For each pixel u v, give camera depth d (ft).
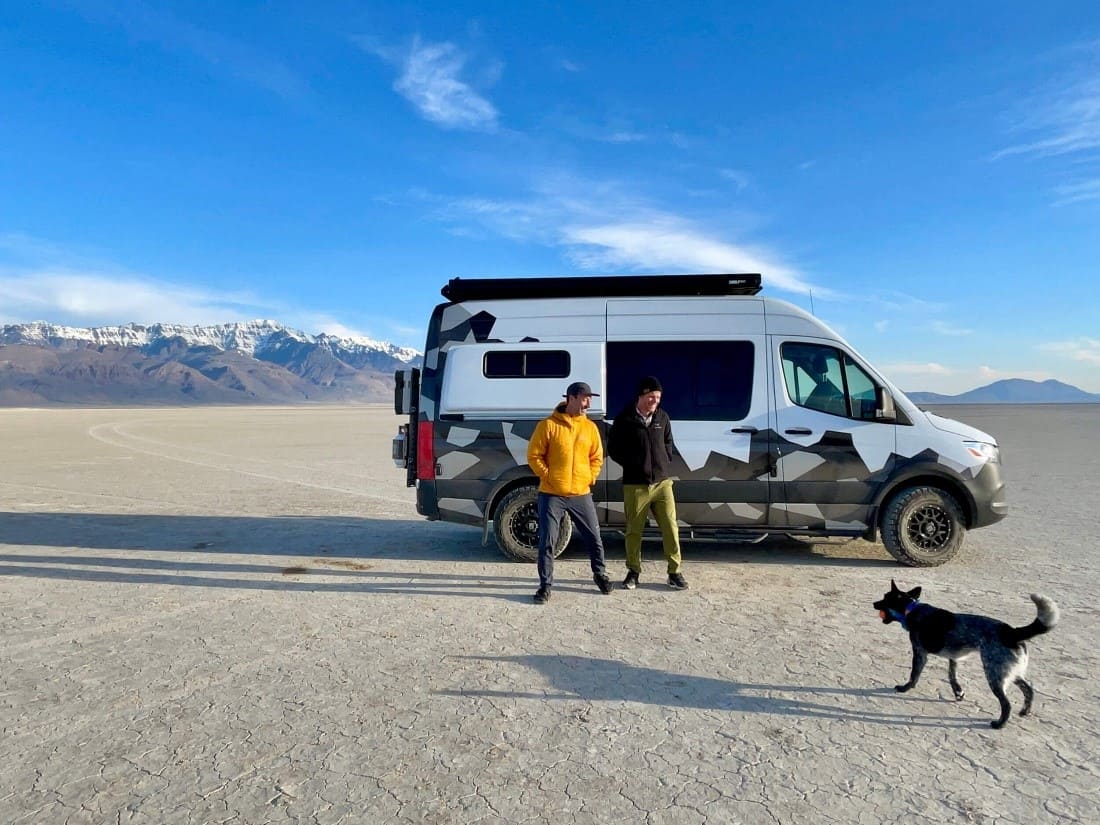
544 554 19.04
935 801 9.39
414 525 31.73
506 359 23.90
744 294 24.59
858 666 14.30
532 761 10.45
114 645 15.66
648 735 11.31
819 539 26.09
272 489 45.27
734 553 25.31
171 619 17.60
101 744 11.02
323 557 24.90
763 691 13.05
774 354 23.30
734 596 19.57
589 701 12.61
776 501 22.90
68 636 16.29
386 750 10.78
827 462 22.76
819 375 23.27
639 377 23.38
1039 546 26.23
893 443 22.75
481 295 24.54
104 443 96.48
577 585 20.86
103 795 9.53
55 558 24.72
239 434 122.42
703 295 24.08
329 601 19.22
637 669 14.11
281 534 29.43
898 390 23.13
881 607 13.39
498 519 23.72
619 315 23.80
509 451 23.50
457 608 18.49
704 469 22.91
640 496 19.83
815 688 13.19
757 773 10.13
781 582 21.13
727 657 14.79
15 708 12.37
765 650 15.20
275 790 9.64
